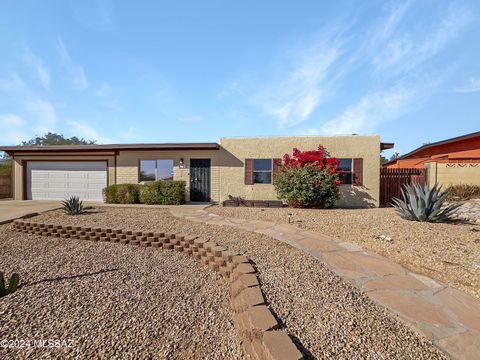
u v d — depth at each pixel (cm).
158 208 1017
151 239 579
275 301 263
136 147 1242
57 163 1362
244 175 1241
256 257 405
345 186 1153
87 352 221
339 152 1170
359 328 219
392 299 268
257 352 201
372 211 871
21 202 1245
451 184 1052
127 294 337
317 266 364
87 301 315
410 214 646
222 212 881
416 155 1658
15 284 298
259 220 728
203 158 1274
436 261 376
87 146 1254
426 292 284
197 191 1280
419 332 214
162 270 434
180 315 285
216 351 222
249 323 223
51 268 432
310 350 191
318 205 1022
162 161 1301
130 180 1312
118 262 471
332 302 263
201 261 481
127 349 225
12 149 1315
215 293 345
